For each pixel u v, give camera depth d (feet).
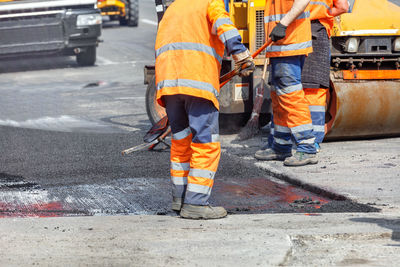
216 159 20.72
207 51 20.17
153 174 29.27
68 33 82.79
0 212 23.38
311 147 29.81
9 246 17.02
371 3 36.27
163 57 20.49
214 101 20.10
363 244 17.31
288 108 29.78
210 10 20.04
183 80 19.99
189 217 20.39
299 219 19.75
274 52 29.48
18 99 60.85
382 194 23.95
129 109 52.54
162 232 18.30
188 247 16.76
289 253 16.31
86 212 23.18
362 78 34.65
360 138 36.40
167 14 20.89
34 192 26.43
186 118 21.18
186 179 21.43
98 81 74.79
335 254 16.53
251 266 15.34
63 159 33.12
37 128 43.65
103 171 30.04
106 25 148.66
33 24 81.46
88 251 16.57
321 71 31.07
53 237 17.83
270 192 25.64
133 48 110.22
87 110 52.42
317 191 25.23
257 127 38.01
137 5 141.79
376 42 35.37
